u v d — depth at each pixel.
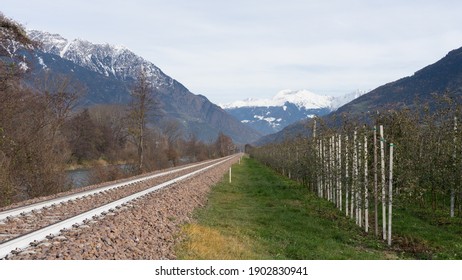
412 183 22.14
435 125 24.59
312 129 34.34
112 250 10.65
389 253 16.50
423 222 21.66
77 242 10.50
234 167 70.19
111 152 77.69
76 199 19.52
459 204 22.75
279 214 23.33
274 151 65.19
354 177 22.56
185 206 21.11
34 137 34.59
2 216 14.09
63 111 43.56
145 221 14.73
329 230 20.03
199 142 131.25
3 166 29.83
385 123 25.27
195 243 13.56
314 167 32.72
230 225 18.73
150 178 34.03
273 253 14.86
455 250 16.36
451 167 22.19
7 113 32.38
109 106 117.50
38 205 16.77
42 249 9.84
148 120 56.25
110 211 15.26
